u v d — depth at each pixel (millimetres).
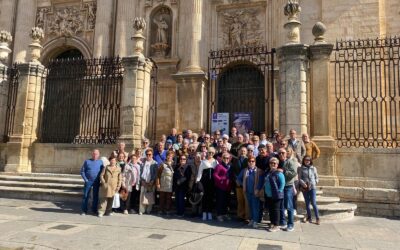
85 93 15969
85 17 22719
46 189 12930
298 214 10078
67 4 23297
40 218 9438
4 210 10469
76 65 16469
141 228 8461
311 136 12289
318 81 12383
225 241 7312
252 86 19312
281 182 8484
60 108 16453
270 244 7156
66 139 16188
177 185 10242
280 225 8766
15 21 23516
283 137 10891
